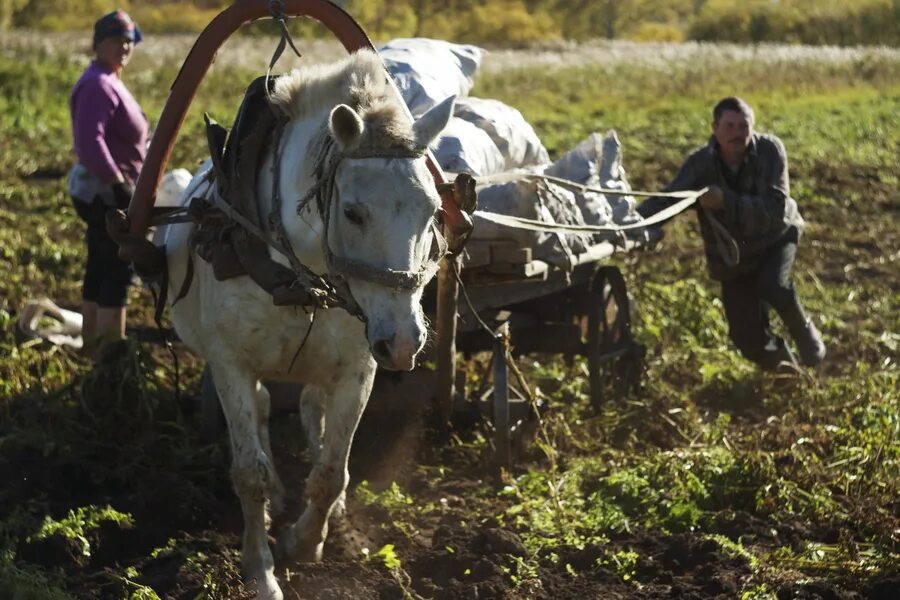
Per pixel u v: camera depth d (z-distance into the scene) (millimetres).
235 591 5441
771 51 35844
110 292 8836
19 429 7082
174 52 28625
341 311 5328
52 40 29234
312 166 4883
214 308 5457
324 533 5930
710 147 8695
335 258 4617
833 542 6375
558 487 6875
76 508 6410
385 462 7379
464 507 6797
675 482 6852
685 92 27734
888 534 6305
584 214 7793
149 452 7109
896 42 47031
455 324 6762
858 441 7574
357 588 5707
